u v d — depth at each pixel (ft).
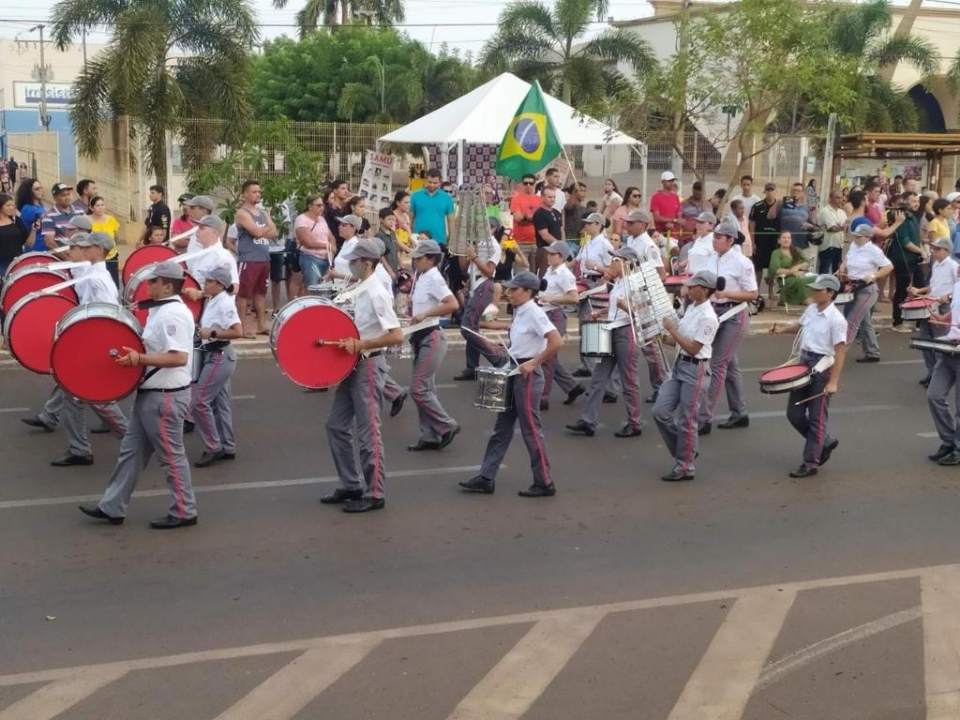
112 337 26.43
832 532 28.19
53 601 22.76
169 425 27.02
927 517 29.55
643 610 22.95
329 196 57.82
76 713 18.13
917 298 47.47
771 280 65.92
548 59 130.00
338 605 22.88
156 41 84.17
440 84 147.23
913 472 33.86
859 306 49.88
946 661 20.72
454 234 49.73
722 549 26.76
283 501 29.78
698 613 22.84
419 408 35.04
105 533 26.94
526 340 30.45
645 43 124.06
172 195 87.35
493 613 22.65
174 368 26.86
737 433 38.32
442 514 29.01
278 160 62.28
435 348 34.60
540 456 30.48
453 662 20.33
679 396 32.42
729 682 19.74
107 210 88.43
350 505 29.01
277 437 36.40
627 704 18.84
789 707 18.84
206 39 89.71
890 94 107.14
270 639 21.17
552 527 28.14
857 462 34.88
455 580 24.41
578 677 19.83
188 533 27.07
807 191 75.61
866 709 18.80
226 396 33.53
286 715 18.20
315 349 28.37
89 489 30.42
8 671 19.62
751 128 68.54
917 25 128.47
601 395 37.70
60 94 171.42
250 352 50.47
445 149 81.41
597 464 34.17
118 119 86.33
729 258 37.27
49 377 44.88
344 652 20.66
